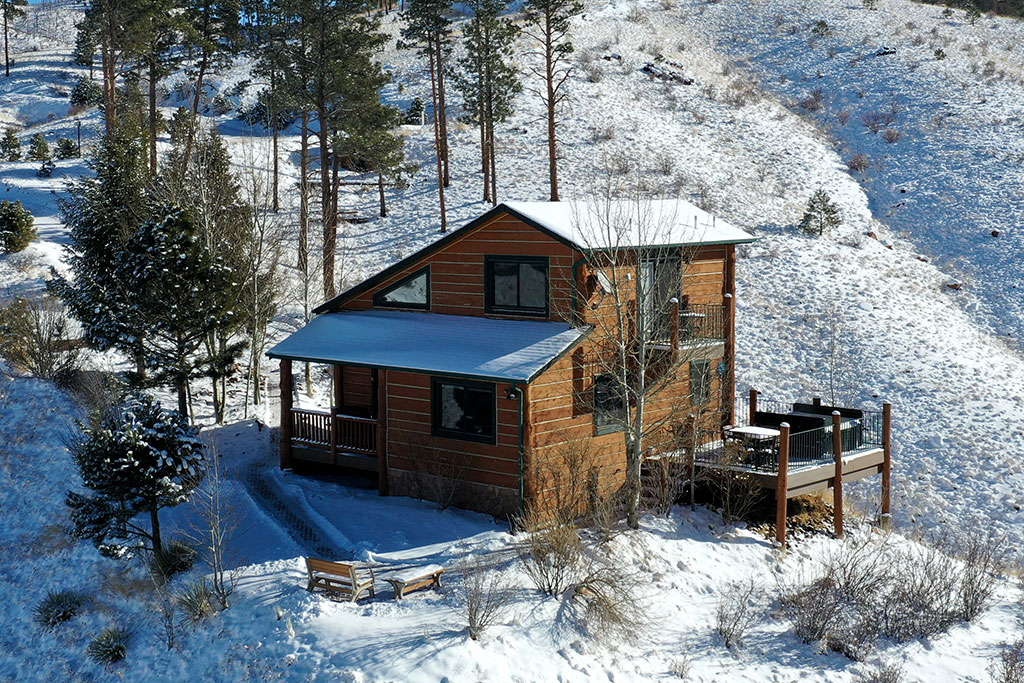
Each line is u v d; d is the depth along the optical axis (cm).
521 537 1867
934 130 5878
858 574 1984
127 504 1839
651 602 1755
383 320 2295
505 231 2139
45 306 2880
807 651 1694
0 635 1744
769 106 6500
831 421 2216
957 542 2416
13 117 7606
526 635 1538
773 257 4166
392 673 1409
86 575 1844
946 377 3250
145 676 1531
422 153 5559
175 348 2720
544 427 1956
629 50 7162
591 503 2038
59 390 2545
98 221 2512
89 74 8894
